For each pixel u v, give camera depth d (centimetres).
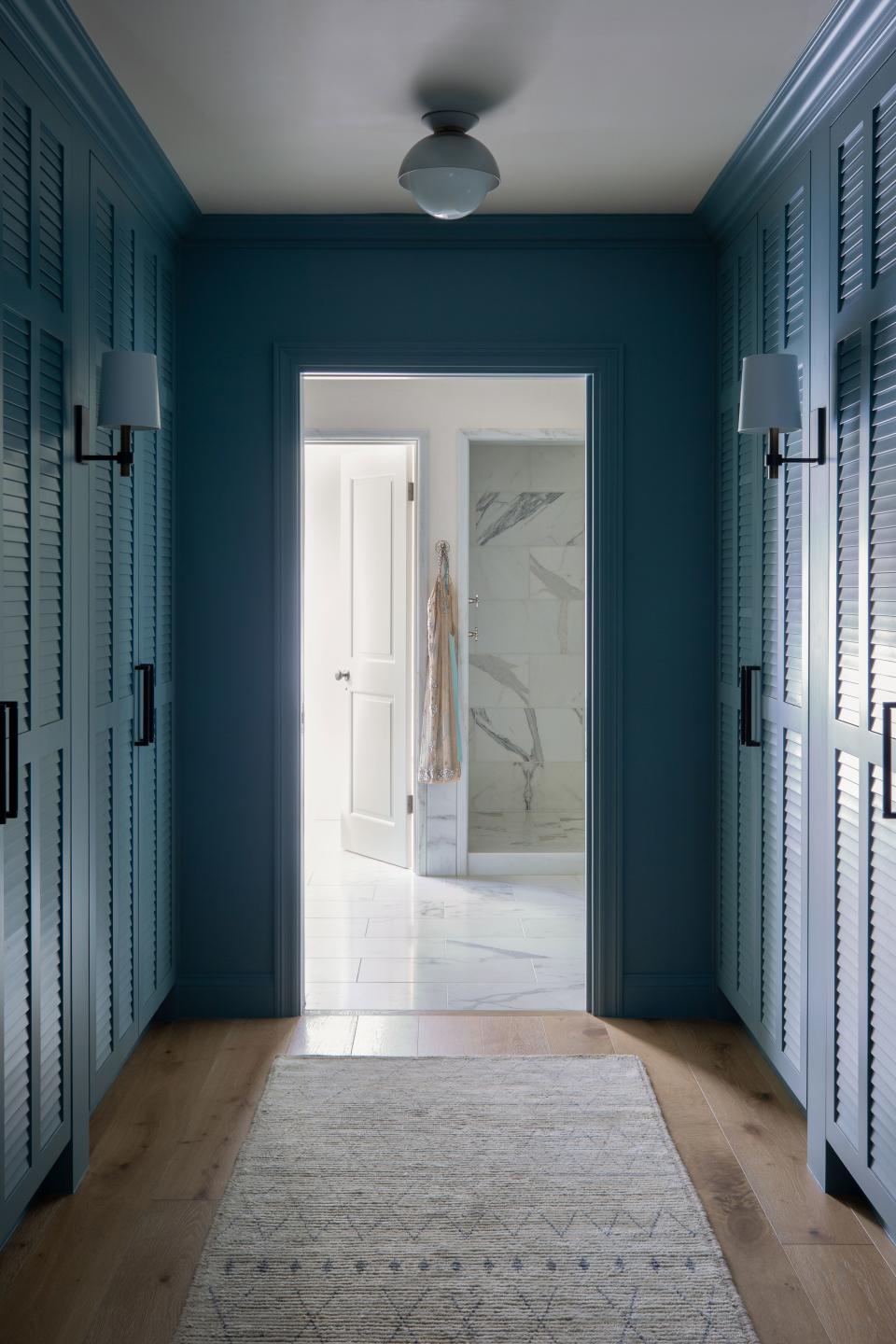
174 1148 275
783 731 290
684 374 358
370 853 579
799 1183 260
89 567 261
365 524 564
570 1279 219
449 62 246
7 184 208
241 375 354
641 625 362
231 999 363
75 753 251
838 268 244
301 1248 229
